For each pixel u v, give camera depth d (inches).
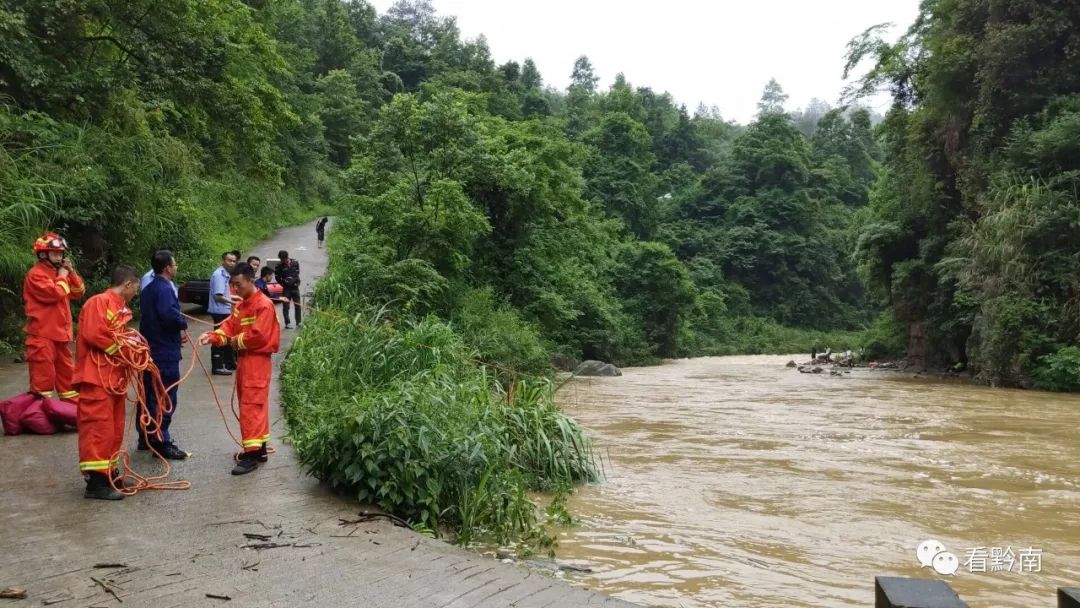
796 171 2466.8
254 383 248.7
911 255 1170.0
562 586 166.9
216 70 757.9
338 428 234.4
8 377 389.4
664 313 1624.0
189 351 496.4
